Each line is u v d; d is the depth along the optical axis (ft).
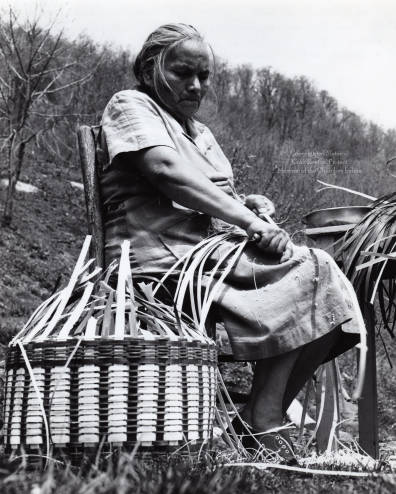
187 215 9.41
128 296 8.07
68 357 6.89
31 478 5.23
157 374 6.97
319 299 8.33
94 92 60.59
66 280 38.68
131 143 9.21
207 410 7.46
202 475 5.58
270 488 6.05
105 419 6.83
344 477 6.94
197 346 7.33
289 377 8.81
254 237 8.81
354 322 8.34
